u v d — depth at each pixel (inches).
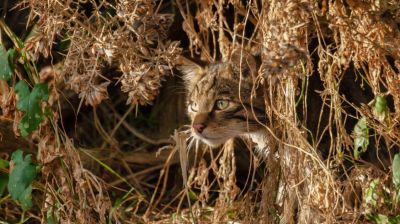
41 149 330.0
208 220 394.9
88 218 332.5
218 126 387.9
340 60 337.1
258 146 402.9
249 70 375.2
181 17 446.9
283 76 318.3
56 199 336.8
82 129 496.7
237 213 377.4
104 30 319.3
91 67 314.7
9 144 405.1
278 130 345.1
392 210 340.5
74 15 318.3
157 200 423.5
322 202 334.0
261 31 354.0
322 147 378.3
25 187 320.5
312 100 380.2
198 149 448.8
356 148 345.1
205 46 425.1
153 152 463.8
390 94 364.8
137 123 517.7
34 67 335.6
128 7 311.0
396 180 321.1
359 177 349.4
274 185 346.9
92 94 308.0
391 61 372.8
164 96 499.2
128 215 416.5
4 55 327.6
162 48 330.6
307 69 337.4
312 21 325.7
